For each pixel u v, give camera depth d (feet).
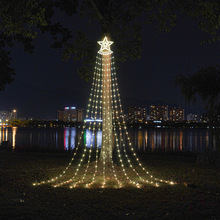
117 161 45.34
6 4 28.25
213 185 28.02
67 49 40.34
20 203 21.71
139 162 44.47
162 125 486.38
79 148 64.90
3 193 24.49
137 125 525.34
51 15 43.45
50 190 26.11
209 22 35.19
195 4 35.68
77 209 20.56
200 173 34.76
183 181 30.07
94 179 31.32
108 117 38.58
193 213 19.58
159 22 38.06
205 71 45.27
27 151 62.08
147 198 23.39
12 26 30.78
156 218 18.81
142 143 143.33
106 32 38.14
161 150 61.62
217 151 41.98
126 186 27.81
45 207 20.94
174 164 42.60
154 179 31.19
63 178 31.65
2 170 35.68
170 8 37.24
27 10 29.19
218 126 45.24
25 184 28.25
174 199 23.06
